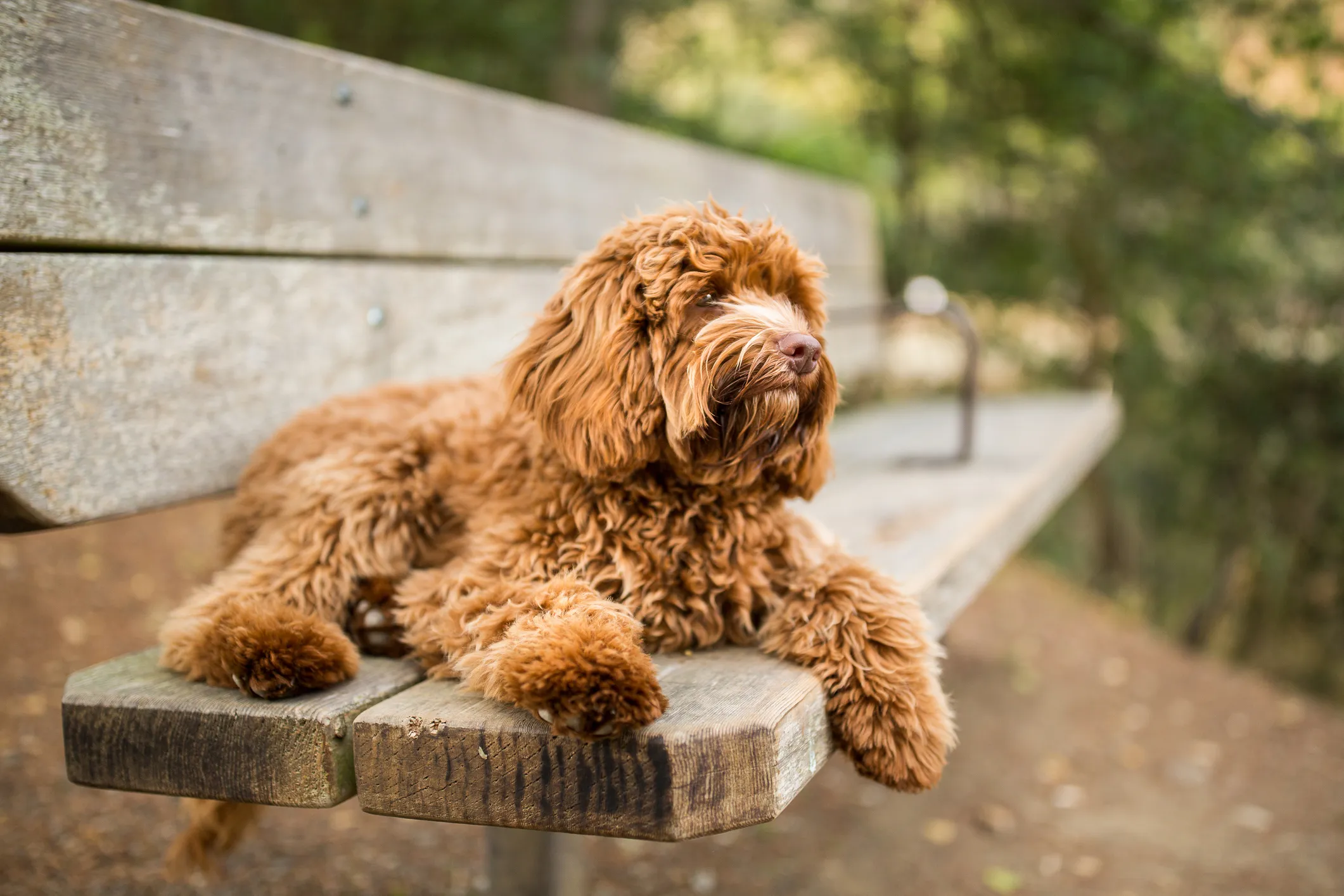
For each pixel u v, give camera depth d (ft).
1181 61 23.13
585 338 5.60
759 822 4.48
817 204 17.84
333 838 10.40
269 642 5.07
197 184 6.90
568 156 11.52
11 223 5.66
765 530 6.07
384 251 8.71
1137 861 12.14
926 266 28.07
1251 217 24.63
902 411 18.06
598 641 4.54
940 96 27.63
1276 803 14.33
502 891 8.07
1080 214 26.91
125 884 8.80
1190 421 28.81
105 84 6.25
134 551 14.53
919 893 10.97
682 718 4.54
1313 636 29.96
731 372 5.43
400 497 6.20
